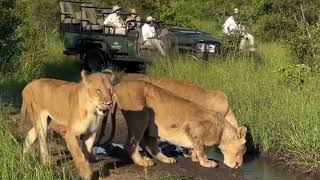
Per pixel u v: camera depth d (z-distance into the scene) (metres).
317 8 20.30
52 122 8.27
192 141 8.52
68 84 7.72
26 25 15.30
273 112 10.13
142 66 16.34
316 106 9.67
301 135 9.20
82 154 7.46
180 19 22.27
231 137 8.61
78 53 16.70
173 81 9.45
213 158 9.34
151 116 8.66
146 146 8.93
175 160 8.89
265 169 8.89
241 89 11.38
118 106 8.90
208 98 9.27
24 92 8.08
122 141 9.84
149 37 15.57
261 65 13.55
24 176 6.77
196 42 14.91
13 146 7.21
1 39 14.02
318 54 12.72
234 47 14.80
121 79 9.29
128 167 8.47
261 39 20.12
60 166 7.93
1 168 6.79
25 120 8.19
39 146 8.09
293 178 8.52
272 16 20.83
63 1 17.38
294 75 11.66
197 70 13.39
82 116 7.34
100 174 7.94
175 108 8.55
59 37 19.70
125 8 21.55
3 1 15.05
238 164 8.67
